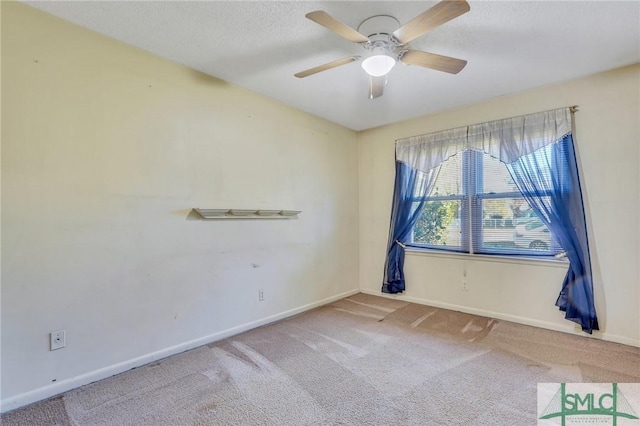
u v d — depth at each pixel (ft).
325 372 7.39
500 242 10.99
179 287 8.48
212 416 5.82
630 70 8.60
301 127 12.07
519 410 5.90
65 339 6.61
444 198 12.24
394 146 13.64
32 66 6.23
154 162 8.02
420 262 12.86
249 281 10.23
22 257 6.13
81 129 6.84
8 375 5.98
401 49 6.70
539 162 9.95
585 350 8.39
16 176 6.06
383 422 5.62
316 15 5.21
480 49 7.68
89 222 6.95
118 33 7.09
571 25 6.70
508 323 10.54
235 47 7.67
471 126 11.38
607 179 8.93
